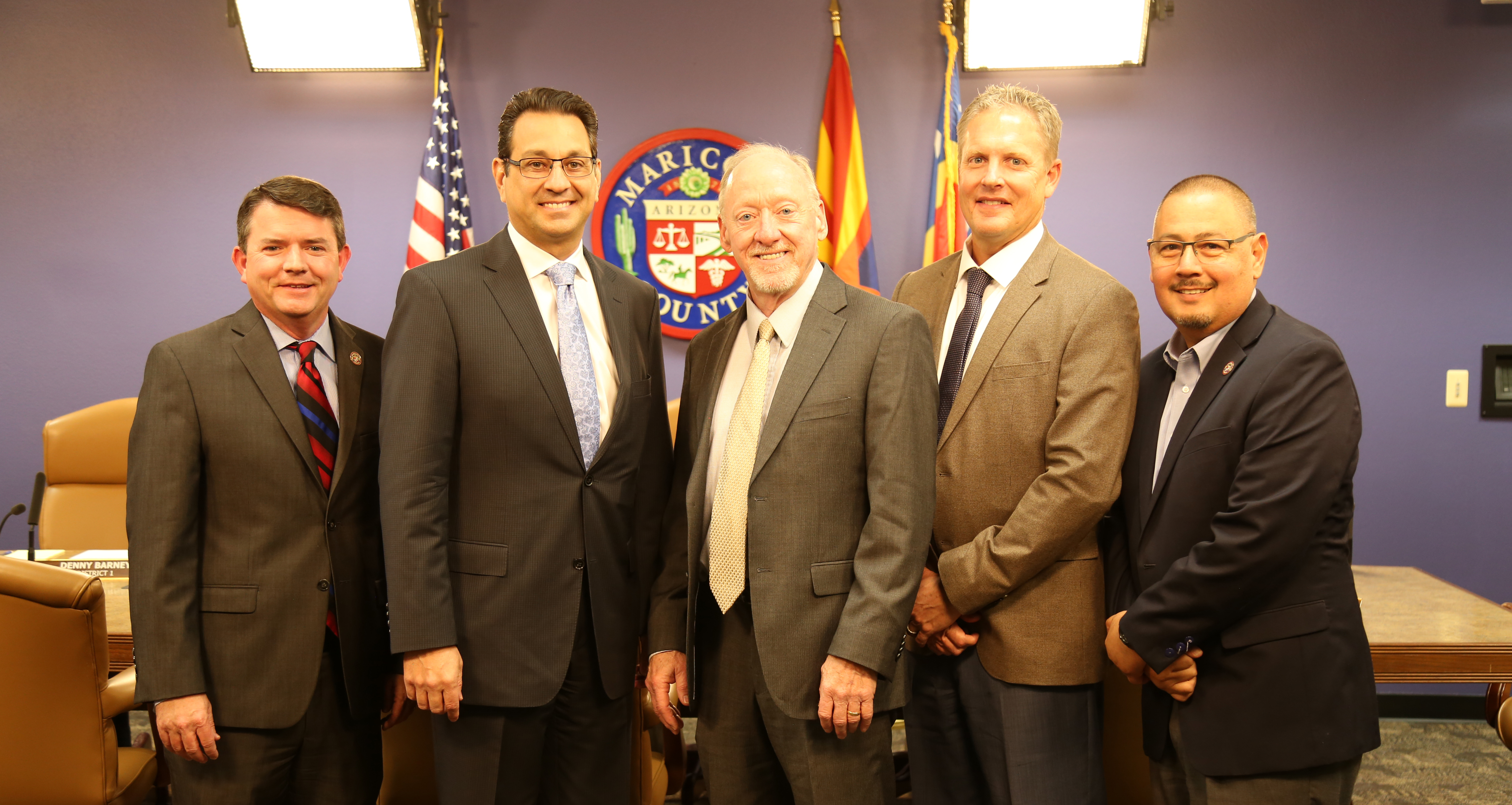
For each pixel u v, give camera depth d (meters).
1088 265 1.78
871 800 1.56
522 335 1.61
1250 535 1.51
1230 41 3.42
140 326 3.58
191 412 1.61
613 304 1.76
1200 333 1.71
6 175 3.54
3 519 3.34
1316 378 1.56
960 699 1.78
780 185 1.56
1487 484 3.44
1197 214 1.66
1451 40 3.36
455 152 3.43
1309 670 1.55
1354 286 3.44
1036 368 1.71
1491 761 3.03
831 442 1.54
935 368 1.61
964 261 1.90
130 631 2.02
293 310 1.64
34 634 1.68
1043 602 1.69
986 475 1.73
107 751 1.77
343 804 1.68
